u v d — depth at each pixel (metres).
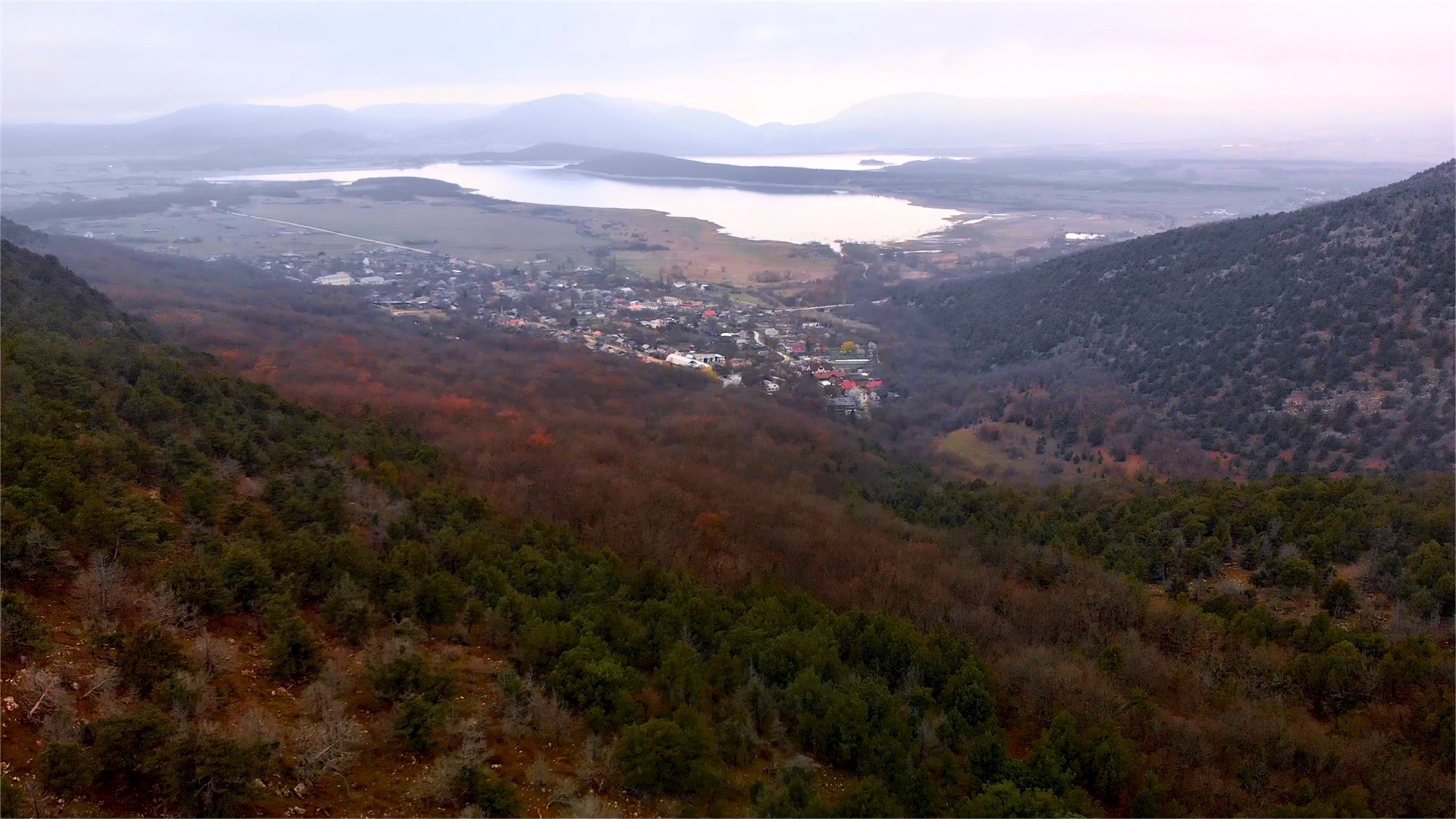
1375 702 32.69
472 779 20.62
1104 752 27.48
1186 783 27.97
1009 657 36.34
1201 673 35.88
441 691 24.62
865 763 26.53
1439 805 27.09
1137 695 32.09
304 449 47.16
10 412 33.62
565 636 28.75
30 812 15.80
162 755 17.55
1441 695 31.56
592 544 46.03
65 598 23.88
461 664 28.33
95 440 34.03
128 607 24.38
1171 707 33.62
